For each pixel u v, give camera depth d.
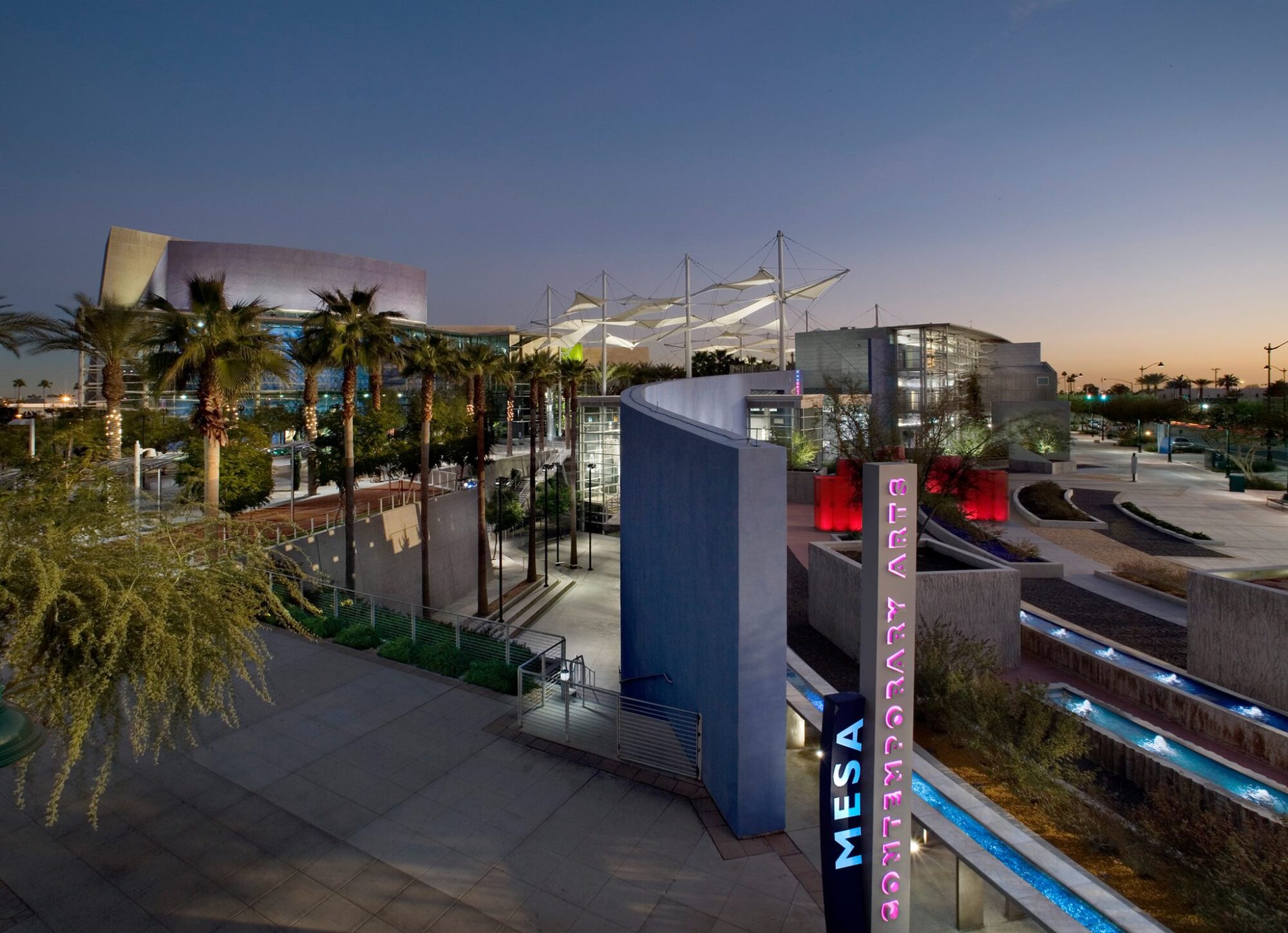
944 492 36.62
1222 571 18.77
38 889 9.27
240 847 10.24
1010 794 12.93
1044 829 11.83
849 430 45.25
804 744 13.71
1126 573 29.64
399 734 13.66
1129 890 10.14
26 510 7.80
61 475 8.38
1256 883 9.16
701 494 12.26
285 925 8.74
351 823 10.83
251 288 95.19
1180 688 18.09
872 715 7.73
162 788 11.68
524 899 9.25
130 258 107.25
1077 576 30.64
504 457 65.19
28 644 7.00
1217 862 10.00
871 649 7.72
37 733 6.57
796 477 52.66
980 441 44.72
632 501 18.61
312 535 28.45
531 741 13.42
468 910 9.04
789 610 25.77
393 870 9.79
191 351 23.30
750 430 60.81
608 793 11.73
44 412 68.44
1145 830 11.28
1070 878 8.67
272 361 25.47
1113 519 44.19
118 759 12.34
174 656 7.40
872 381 61.44
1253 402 102.50
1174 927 9.27
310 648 18.22
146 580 7.79
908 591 7.73
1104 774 14.73
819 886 9.57
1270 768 15.05
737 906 9.16
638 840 10.52
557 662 17.25
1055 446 69.00
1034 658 21.88
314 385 44.28
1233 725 15.88
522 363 50.22
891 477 7.61
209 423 24.06
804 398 65.00
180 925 8.71
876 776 7.71
